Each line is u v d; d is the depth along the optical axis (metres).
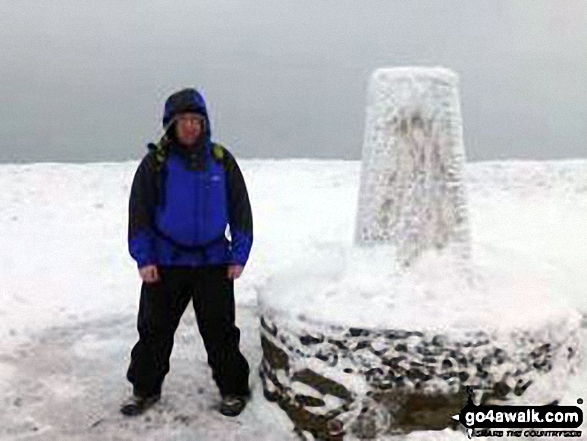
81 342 5.63
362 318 3.96
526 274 4.94
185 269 4.23
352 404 3.92
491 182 13.79
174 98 4.07
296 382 4.12
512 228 10.62
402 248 4.31
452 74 4.38
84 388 4.76
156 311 4.27
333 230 10.37
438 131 4.30
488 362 3.89
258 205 11.98
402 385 3.89
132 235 4.14
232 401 4.37
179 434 4.16
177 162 4.14
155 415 4.38
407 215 4.31
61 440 4.11
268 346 4.39
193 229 4.17
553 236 10.07
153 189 4.17
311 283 4.54
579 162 15.17
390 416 3.91
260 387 4.58
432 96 4.30
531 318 4.05
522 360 3.97
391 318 3.94
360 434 3.92
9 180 13.18
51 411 4.44
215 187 4.17
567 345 4.24
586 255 8.75
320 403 4.01
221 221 4.21
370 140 4.42
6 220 10.73
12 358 5.29
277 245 9.55
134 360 4.36
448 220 4.32
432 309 4.03
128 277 8.01
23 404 4.54
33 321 6.23
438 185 4.31
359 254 4.41
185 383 4.78
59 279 7.85
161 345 4.33
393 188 4.33
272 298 4.44
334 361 3.98
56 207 11.54
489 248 5.98
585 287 7.10
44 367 5.11
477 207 12.05
